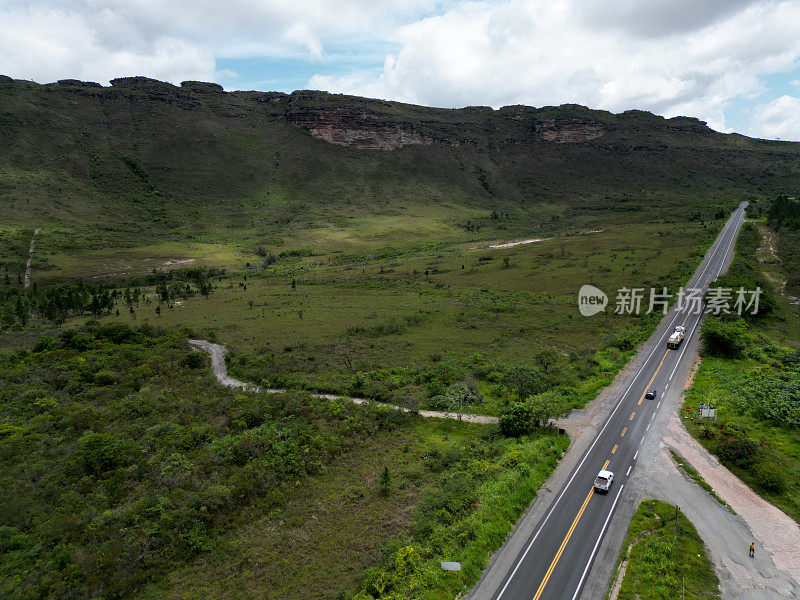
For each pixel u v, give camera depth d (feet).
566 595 102.32
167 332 311.27
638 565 108.78
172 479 137.80
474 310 367.04
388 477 142.10
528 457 152.35
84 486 132.36
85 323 355.97
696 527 122.31
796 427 165.27
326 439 166.71
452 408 196.95
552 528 123.95
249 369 246.27
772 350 241.14
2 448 146.82
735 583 103.96
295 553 116.57
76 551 108.06
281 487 141.08
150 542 113.91
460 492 136.05
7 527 112.37
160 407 187.62
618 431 174.50
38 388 203.21
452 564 108.17
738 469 146.82
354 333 317.63
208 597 102.63
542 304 380.99
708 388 205.77
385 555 114.93
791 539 117.19
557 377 224.33
